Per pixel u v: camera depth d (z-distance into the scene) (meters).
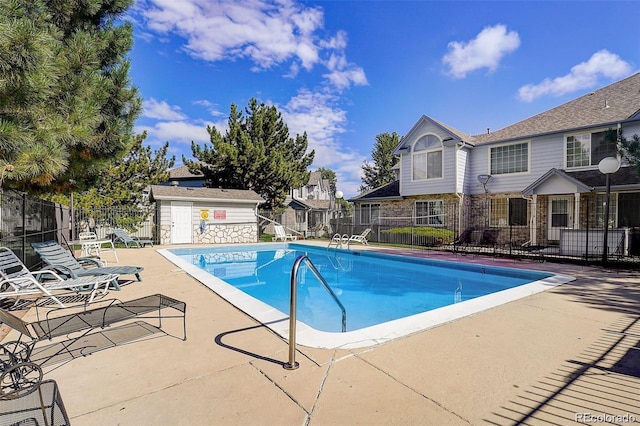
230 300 5.29
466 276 9.98
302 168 25.72
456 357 3.24
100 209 17.20
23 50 4.11
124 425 2.18
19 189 8.34
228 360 3.14
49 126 5.18
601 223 13.11
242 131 21.42
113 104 7.62
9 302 5.32
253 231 19.77
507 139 15.53
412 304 7.14
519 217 15.44
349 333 3.85
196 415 2.29
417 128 17.91
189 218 17.77
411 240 16.42
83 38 6.27
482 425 2.21
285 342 3.59
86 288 5.87
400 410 2.37
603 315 4.63
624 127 12.66
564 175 12.65
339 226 20.03
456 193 16.28
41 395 1.92
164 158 21.73
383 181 39.84
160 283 6.83
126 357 3.19
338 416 2.29
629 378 2.83
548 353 3.34
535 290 6.15
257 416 2.29
